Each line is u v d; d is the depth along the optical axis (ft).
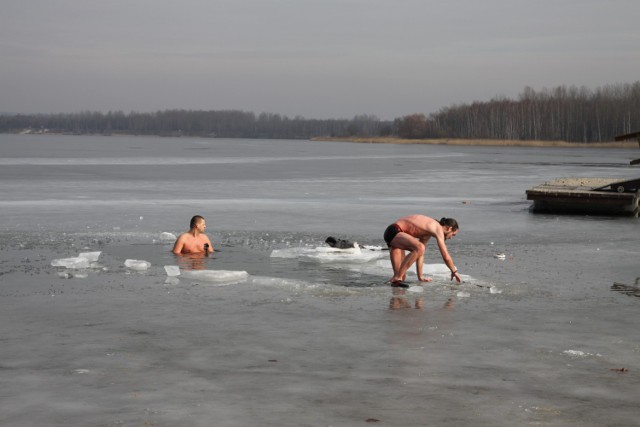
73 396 18.80
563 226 62.64
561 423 17.30
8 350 22.99
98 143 599.98
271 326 26.37
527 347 23.86
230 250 46.29
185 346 23.61
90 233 54.24
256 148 483.51
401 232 34.71
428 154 350.84
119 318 27.50
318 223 63.57
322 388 19.57
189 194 98.12
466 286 34.40
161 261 41.47
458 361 22.18
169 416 17.47
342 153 366.84
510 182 130.31
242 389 19.44
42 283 34.45
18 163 199.52
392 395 19.07
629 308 30.12
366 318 27.76
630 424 17.31
